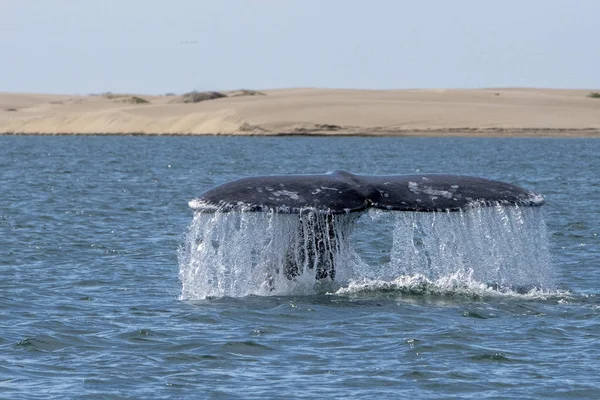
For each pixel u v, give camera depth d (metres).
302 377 40.38
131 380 40.09
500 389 38.88
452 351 43.66
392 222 89.69
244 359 42.78
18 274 64.75
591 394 38.31
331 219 50.28
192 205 44.78
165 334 46.59
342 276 52.38
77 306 53.69
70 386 39.25
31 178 163.38
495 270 52.44
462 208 44.38
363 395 38.12
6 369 41.53
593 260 70.62
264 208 43.94
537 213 51.38
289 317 48.28
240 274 52.22
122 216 103.00
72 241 81.75
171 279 63.22
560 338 45.59
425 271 58.06
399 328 46.69
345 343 44.72
